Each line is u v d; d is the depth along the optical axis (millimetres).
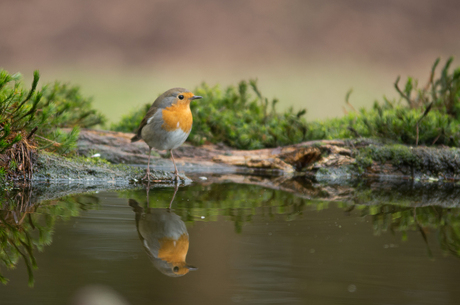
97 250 5805
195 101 14078
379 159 12367
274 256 5746
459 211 8281
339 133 13992
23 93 9422
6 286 4809
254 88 15383
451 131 12516
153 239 6238
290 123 14148
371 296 4754
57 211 7492
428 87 14797
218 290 4801
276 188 10367
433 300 4684
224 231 6688
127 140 13141
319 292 4809
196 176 11766
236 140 14117
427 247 6188
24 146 9742
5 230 6453
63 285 4859
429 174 11961
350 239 6465
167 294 4715
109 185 9930
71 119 13680
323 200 9102
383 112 13727
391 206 8617
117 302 4555
